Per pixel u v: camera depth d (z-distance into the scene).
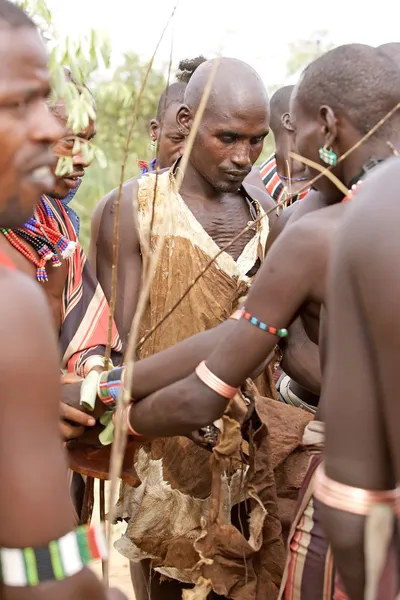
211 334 2.46
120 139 6.89
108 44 2.38
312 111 2.28
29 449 1.34
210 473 3.18
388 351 1.53
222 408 2.33
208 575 2.74
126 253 3.26
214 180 3.24
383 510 1.62
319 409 2.38
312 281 2.19
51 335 1.39
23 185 1.51
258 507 2.71
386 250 1.51
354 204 1.62
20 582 1.36
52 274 2.73
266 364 2.81
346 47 2.28
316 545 2.27
